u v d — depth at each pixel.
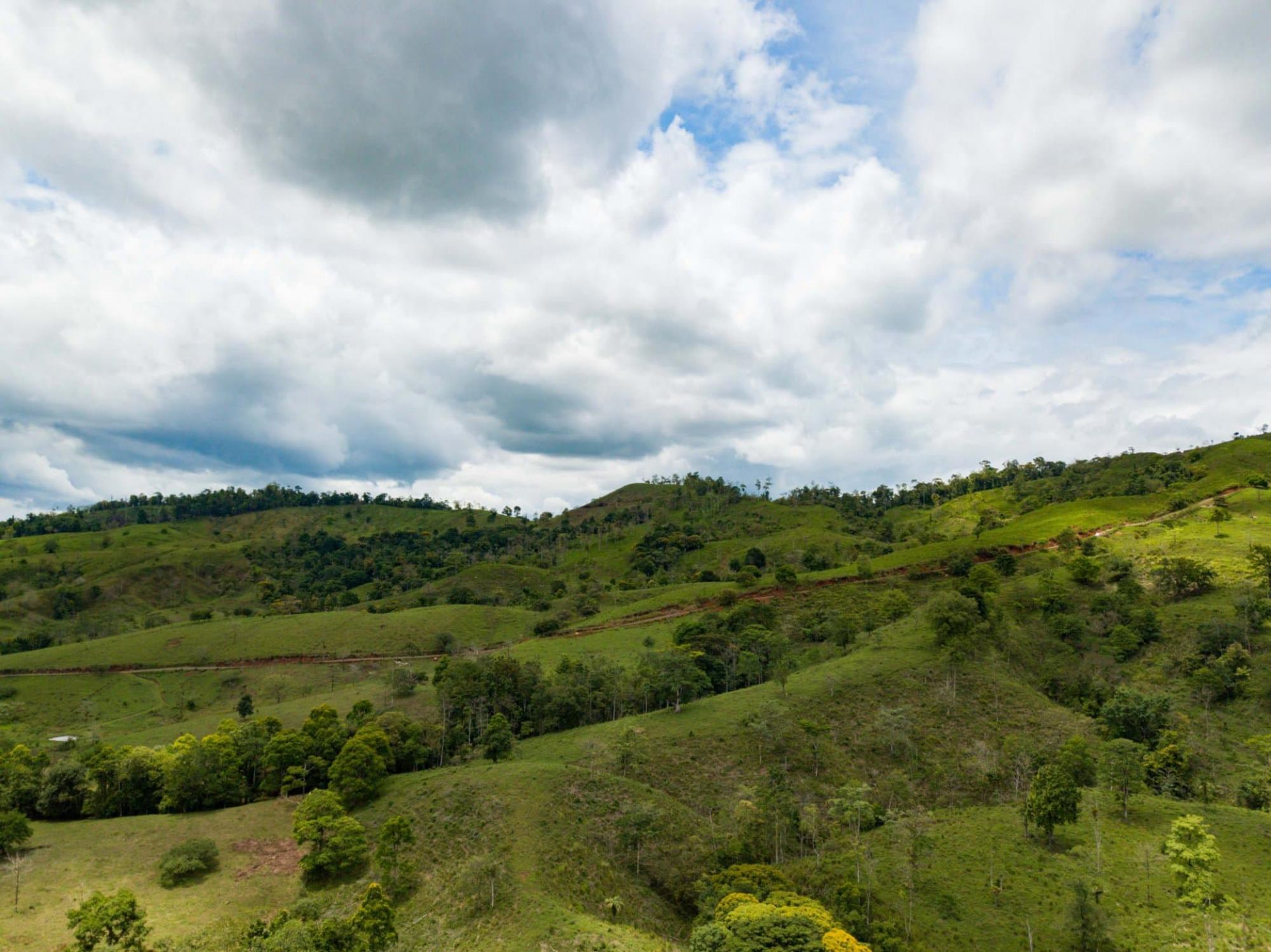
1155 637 138.12
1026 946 65.81
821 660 146.50
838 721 112.44
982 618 141.38
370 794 100.88
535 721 128.88
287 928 63.44
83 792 103.88
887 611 165.50
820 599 186.50
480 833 84.06
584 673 138.00
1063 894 71.88
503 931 66.62
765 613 173.88
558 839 82.12
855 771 102.06
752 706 119.12
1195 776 97.38
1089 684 128.88
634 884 79.06
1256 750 102.12
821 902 73.69
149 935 69.62
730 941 60.91
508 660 137.88
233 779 105.94
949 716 113.12
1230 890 68.88
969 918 70.25
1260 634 128.12
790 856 85.94
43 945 68.12
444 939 67.56
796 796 96.38
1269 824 81.19
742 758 104.81
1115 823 84.69
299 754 108.62
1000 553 195.00
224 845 91.50
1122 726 107.56
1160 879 72.31
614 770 101.62
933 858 80.31
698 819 90.62
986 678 123.44
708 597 199.75
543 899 70.69
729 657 147.75
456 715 128.62
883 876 77.75
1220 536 182.62
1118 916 67.44
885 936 67.06
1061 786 80.94
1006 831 84.88
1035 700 119.25
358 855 84.25
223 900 79.31
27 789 102.94
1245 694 114.75
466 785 95.81
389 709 135.25
